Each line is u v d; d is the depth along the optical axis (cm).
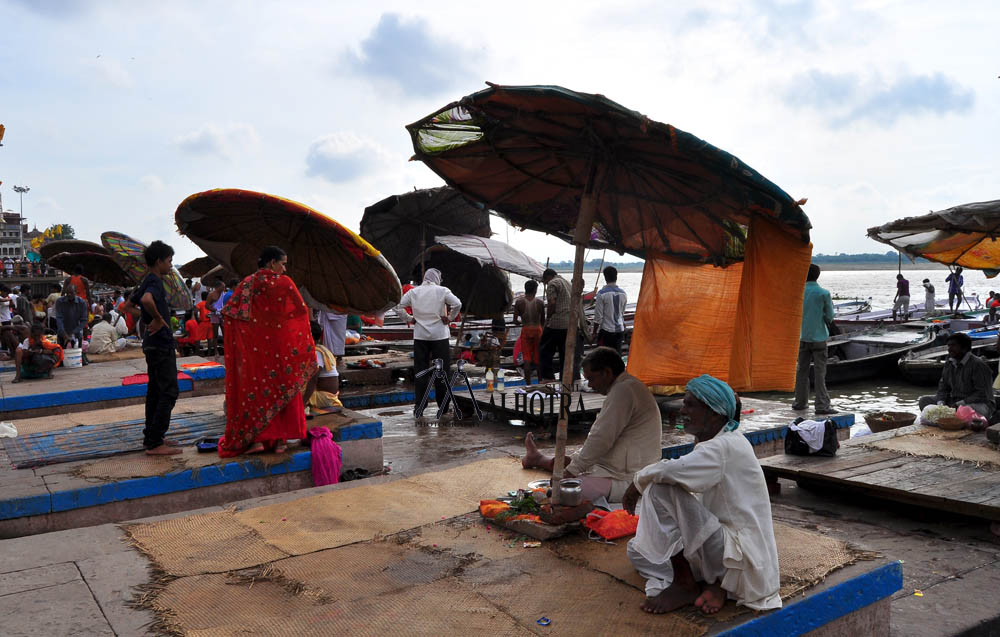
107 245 1463
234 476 561
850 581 342
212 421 725
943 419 782
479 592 342
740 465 322
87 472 541
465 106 389
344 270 732
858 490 601
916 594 436
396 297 745
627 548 347
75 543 409
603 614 315
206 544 409
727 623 304
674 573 329
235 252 764
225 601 334
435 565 378
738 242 420
